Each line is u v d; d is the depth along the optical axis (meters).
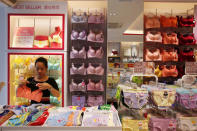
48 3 3.54
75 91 4.15
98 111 1.83
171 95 1.77
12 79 3.65
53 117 1.71
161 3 4.00
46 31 3.95
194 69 2.06
